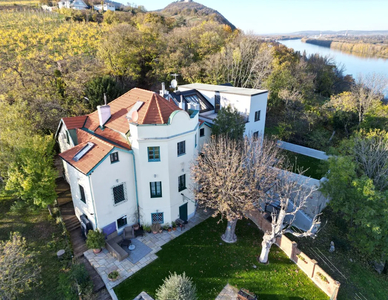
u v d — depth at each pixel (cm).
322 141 4509
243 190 2266
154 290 2052
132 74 5306
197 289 2094
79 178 2344
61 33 6569
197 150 2831
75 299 1908
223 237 2645
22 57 4891
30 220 2645
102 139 2558
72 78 4500
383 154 3062
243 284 2166
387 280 2669
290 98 4809
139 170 2436
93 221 2389
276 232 2212
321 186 3064
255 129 3725
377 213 2581
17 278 1861
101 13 10344
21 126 2873
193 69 5766
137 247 2464
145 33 6362
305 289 2162
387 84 5659
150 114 2411
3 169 2502
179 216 2808
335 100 5250
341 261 2675
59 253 2288
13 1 10456
